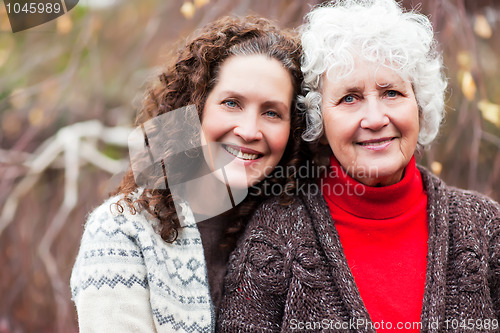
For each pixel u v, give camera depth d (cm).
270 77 139
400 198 142
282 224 142
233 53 142
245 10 240
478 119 225
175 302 134
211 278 146
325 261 138
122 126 273
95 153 272
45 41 278
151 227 138
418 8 213
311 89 144
